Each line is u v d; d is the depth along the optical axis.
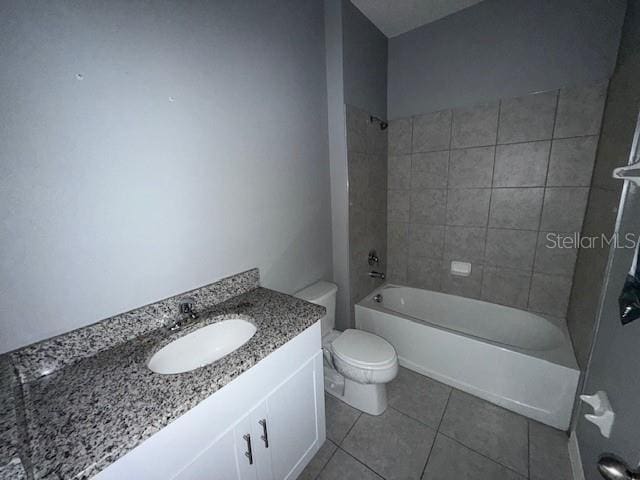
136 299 1.03
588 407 1.14
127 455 0.62
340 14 1.70
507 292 2.06
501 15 1.76
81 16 0.81
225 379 0.80
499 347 1.58
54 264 0.83
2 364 0.74
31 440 0.59
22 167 0.75
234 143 1.29
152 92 0.99
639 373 0.66
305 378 1.17
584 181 1.66
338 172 1.94
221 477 0.85
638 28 1.15
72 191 0.84
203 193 1.19
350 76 1.83
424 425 1.52
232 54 1.24
